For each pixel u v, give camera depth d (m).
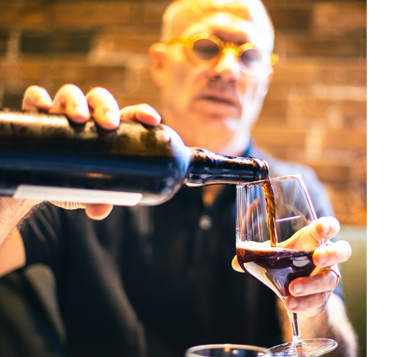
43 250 1.08
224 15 1.21
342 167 1.65
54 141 0.45
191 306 1.08
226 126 1.18
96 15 1.71
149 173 0.50
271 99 1.68
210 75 1.14
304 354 0.54
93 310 1.06
